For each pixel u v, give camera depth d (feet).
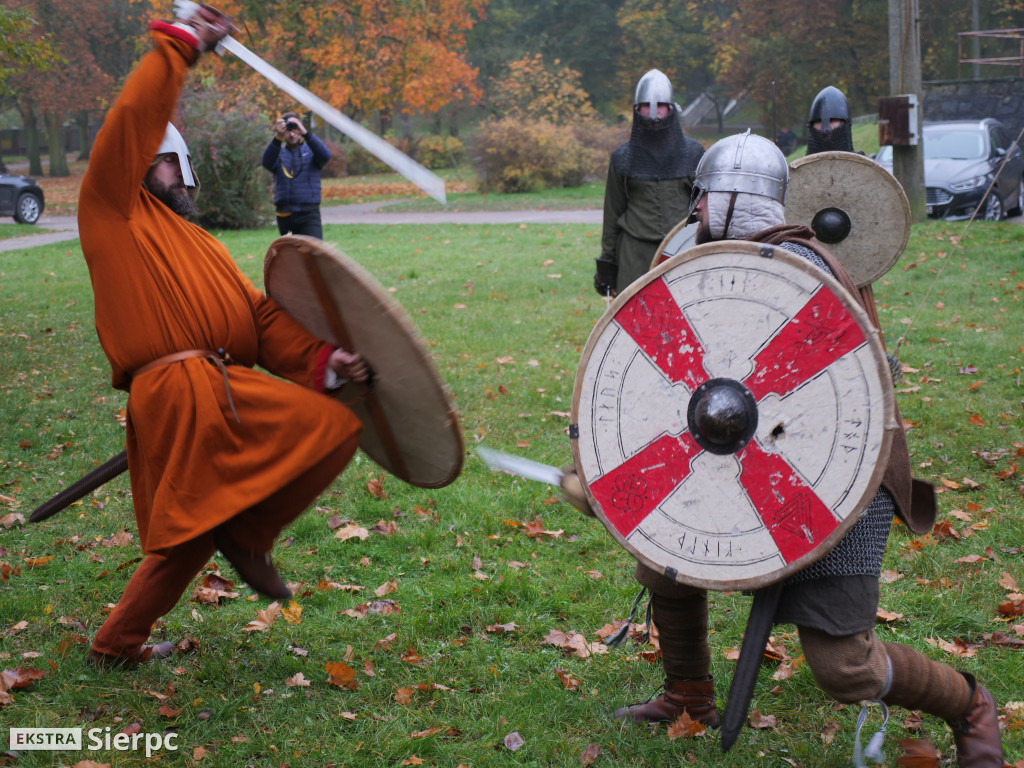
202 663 10.98
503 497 16.07
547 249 48.19
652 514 8.10
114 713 9.95
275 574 9.46
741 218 8.52
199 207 64.59
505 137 94.02
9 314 34.06
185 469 8.99
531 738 9.66
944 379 22.40
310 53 107.14
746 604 12.44
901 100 48.19
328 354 9.68
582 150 97.86
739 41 137.08
